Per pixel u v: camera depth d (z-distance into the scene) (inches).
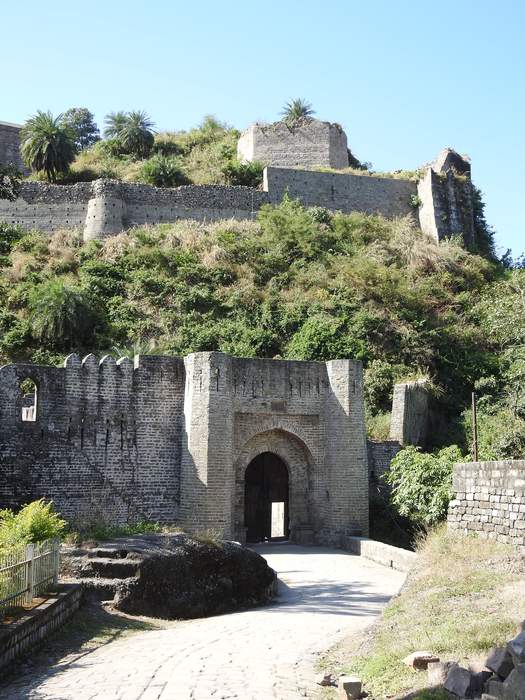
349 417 1359.5
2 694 443.8
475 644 463.5
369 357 1998.0
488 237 3169.3
